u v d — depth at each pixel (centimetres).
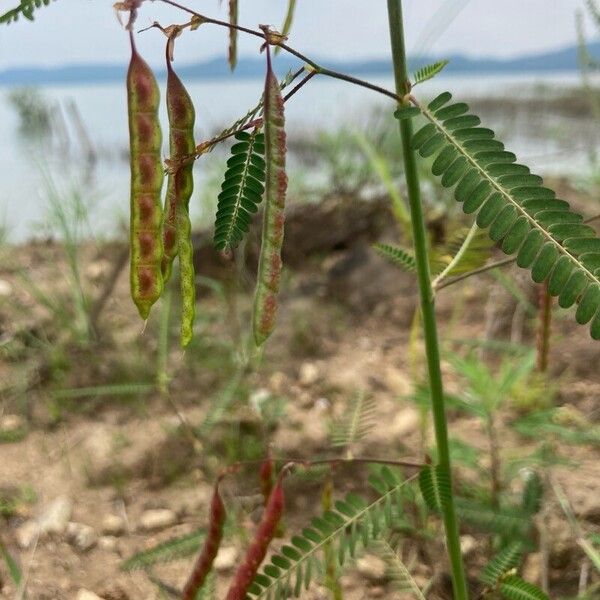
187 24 8
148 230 8
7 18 7
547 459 17
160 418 22
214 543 11
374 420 21
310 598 15
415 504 16
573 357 24
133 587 16
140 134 8
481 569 16
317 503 18
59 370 25
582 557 15
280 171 8
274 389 24
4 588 16
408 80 9
